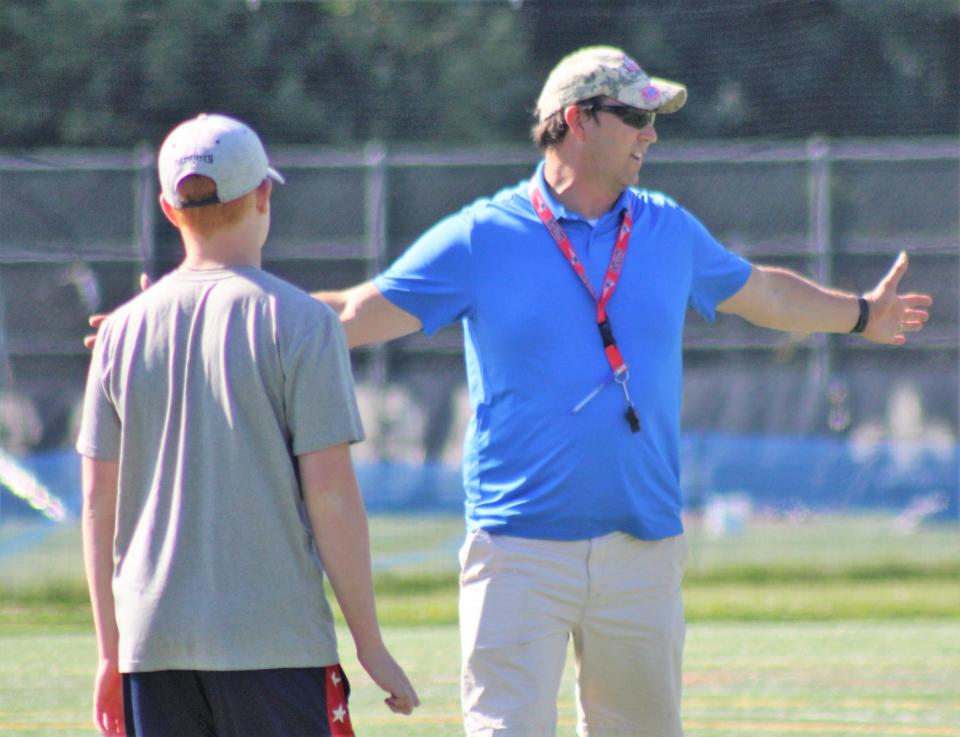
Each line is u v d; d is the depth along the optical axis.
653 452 13.12
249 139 11.08
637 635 13.34
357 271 49.66
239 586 10.66
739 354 48.72
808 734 20.89
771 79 60.50
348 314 13.26
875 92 60.94
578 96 13.02
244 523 10.69
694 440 44.75
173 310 10.88
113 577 11.09
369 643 11.02
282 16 60.06
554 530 12.98
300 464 10.79
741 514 44.22
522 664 12.99
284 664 10.70
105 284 49.03
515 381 12.98
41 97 58.69
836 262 49.62
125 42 59.09
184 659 10.70
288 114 60.16
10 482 42.44
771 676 25.61
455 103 61.28
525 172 49.84
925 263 49.38
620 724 13.76
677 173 49.88
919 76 60.91
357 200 49.72
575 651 13.88
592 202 13.34
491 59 61.16
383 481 45.53
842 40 60.69
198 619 10.62
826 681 25.09
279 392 10.70
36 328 48.78
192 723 10.92
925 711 22.47
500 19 61.09
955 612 34.69
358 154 49.31
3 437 48.16
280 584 10.73
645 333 13.06
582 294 13.02
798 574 40.59
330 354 10.75
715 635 30.45
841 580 40.44
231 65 59.84
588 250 13.12
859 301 14.78
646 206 13.55
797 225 49.53
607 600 13.21
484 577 13.16
